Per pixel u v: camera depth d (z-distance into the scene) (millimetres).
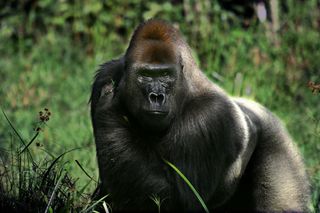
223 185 14570
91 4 32938
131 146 13656
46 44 32031
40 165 16500
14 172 15766
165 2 32062
